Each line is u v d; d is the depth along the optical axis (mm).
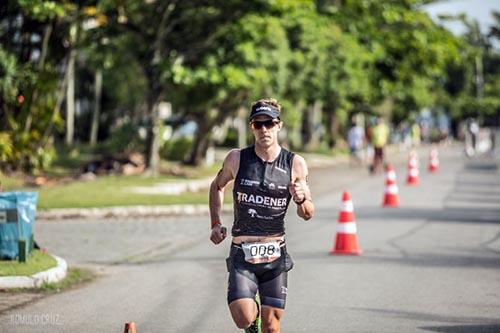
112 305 23578
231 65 67500
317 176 79188
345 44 83000
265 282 15945
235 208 16109
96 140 122062
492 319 21797
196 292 25516
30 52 63094
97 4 62500
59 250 33969
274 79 71438
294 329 20688
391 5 86438
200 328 20812
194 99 74625
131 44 70875
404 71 94125
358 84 87875
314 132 126250
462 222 42812
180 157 90062
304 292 25250
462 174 81125
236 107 78938
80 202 47531
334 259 31344
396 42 89188
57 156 90250
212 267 30125
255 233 15914
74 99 121250
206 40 68562
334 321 21531
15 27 62156
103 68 75250
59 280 27078
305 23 74125
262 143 15758
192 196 52812
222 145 126812
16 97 61656
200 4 65750
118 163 72938
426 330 20578
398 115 163125
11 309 22906
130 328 14625
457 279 27406
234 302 15523
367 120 152000
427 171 86312
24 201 27938
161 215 46094
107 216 45375
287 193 15867
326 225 41781
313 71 80875
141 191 55156
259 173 15789
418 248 34031
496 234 38344
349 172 85812
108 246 35156
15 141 62406
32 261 28016
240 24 66938
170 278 27953
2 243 27891
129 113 121000
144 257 32500
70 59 65438
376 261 30875
